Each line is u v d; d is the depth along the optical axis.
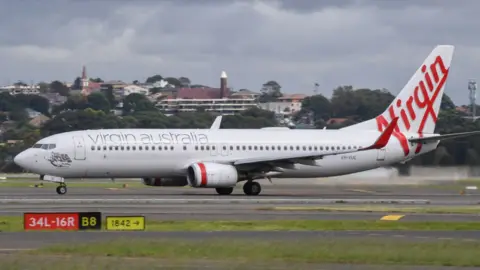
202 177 139.75
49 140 141.50
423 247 69.44
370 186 178.75
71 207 109.75
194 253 65.75
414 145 158.25
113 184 191.88
